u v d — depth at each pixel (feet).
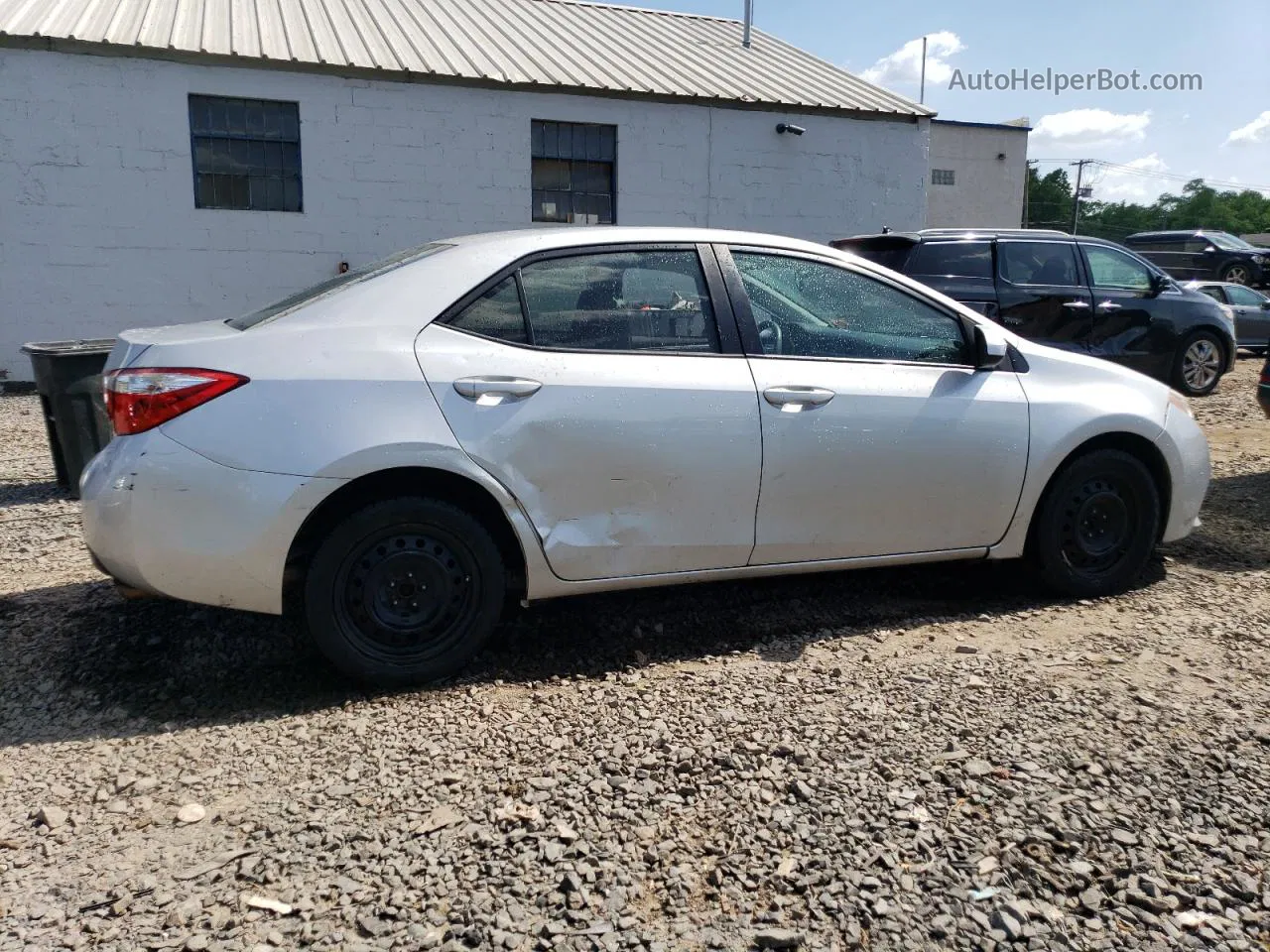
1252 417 32.60
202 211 40.11
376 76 41.68
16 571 16.29
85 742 10.60
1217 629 13.60
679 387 12.33
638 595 15.03
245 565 10.97
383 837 8.75
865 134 50.72
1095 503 14.85
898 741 10.34
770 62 55.57
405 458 11.18
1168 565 16.74
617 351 12.37
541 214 45.60
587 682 12.01
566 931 7.54
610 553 12.26
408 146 42.63
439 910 7.78
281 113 41.01
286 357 11.17
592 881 8.13
